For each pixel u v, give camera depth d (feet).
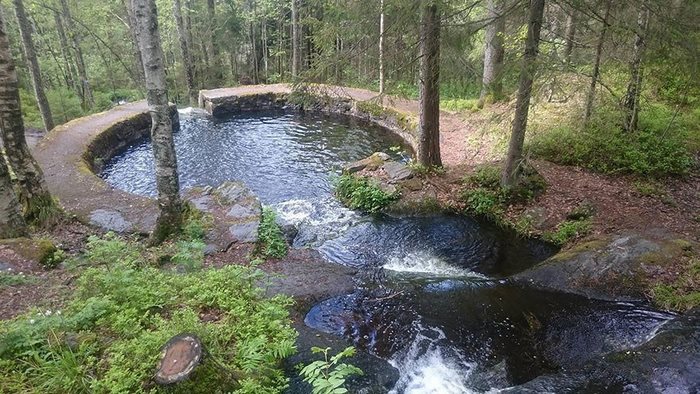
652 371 16.21
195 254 22.71
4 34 25.73
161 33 105.40
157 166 25.90
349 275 25.66
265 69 102.37
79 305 15.99
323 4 30.89
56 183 37.81
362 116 68.03
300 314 21.39
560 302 22.41
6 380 12.53
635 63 35.70
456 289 23.86
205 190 35.40
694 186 33.81
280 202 39.11
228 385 12.26
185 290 17.72
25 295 19.02
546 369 18.34
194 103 90.58
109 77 94.58
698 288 21.39
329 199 39.47
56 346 13.73
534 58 25.54
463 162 41.98
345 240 31.35
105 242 20.01
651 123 40.86
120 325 14.82
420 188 36.83
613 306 21.66
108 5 84.33
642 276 22.79
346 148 54.54
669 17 25.11
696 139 40.83
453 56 27.12
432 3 24.76
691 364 16.34
